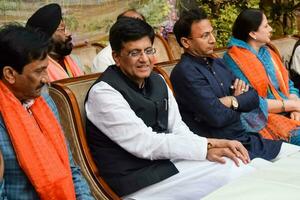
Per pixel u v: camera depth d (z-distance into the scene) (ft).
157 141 5.80
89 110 5.94
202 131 7.25
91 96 5.90
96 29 12.91
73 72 8.86
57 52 8.51
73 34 12.34
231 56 8.72
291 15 15.84
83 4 12.45
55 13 7.73
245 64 8.61
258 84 8.57
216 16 14.82
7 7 10.91
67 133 5.97
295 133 8.15
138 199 5.84
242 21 8.82
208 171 6.08
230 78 7.77
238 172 6.03
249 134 7.49
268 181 4.08
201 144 6.07
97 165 5.95
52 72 7.97
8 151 4.49
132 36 5.76
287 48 11.18
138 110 5.95
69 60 8.90
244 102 7.30
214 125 7.04
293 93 9.53
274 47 9.71
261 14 8.80
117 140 5.75
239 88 7.61
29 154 4.51
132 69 5.86
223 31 14.65
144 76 5.90
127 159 5.87
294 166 4.44
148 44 5.88
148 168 5.90
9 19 10.98
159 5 14.46
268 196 3.76
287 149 7.14
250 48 8.82
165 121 6.33
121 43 5.83
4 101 4.52
